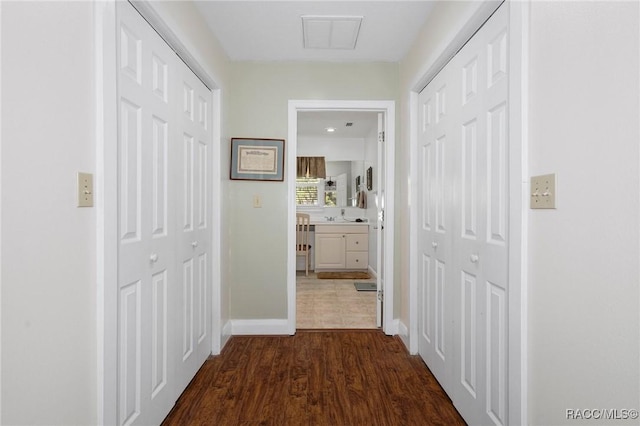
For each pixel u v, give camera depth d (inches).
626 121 29.8
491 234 55.5
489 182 55.8
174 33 62.8
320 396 72.4
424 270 89.6
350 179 236.7
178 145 69.9
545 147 40.2
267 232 109.7
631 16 29.2
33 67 33.1
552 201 38.9
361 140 235.8
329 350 96.9
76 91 38.8
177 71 69.7
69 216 37.8
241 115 108.7
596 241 33.1
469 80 63.7
